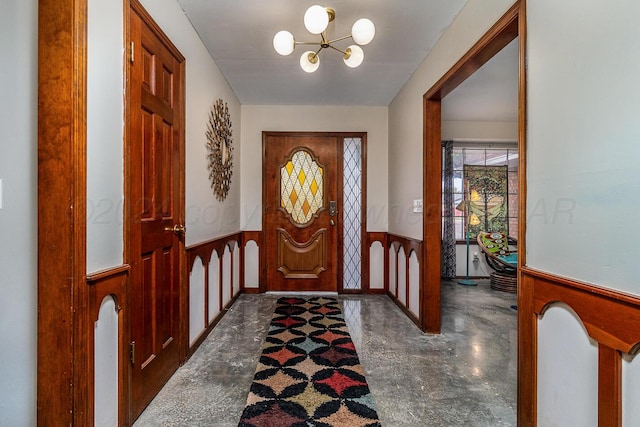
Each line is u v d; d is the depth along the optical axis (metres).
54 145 1.05
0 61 1.06
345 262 3.95
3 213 1.07
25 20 1.06
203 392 1.73
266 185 3.92
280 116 3.90
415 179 2.90
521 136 1.41
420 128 2.78
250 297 3.73
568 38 1.15
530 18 1.36
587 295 1.07
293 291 3.95
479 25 1.81
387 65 2.81
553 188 1.23
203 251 2.41
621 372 0.97
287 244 3.94
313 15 1.70
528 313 1.37
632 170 0.92
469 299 3.72
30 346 1.09
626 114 0.93
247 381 1.85
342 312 3.17
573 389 1.14
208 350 2.27
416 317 2.81
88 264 1.13
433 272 2.62
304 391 1.75
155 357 1.68
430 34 2.31
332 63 2.77
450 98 3.62
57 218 1.05
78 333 1.07
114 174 1.29
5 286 1.08
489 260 4.48
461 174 4.86
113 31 1.28
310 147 3.92
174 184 1.91
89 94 1.13
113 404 1.29
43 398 1.07
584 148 1.08
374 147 3.93
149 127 1.60
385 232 3.90
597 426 1.04
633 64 0.91
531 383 1.35
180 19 1.99
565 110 1.17
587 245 1.07
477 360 2.14
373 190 3.92
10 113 1.07
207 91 2.52
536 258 1.33
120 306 1.33
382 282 3.92
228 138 3.18
